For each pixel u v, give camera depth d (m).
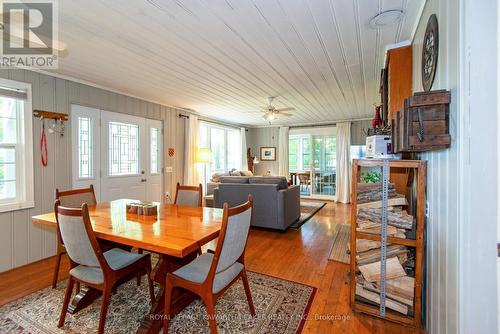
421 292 1.74
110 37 2.26
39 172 3.10
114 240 1.66
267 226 4.10
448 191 1.30
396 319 1.82
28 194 2.98
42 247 3.10
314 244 3.50
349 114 6.21
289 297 2.17
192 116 5.73
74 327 1.78
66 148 3.39
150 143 4.75
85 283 1.73
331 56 2.71
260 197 4.12
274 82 3.62
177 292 1.96
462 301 1.10
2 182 2.82
